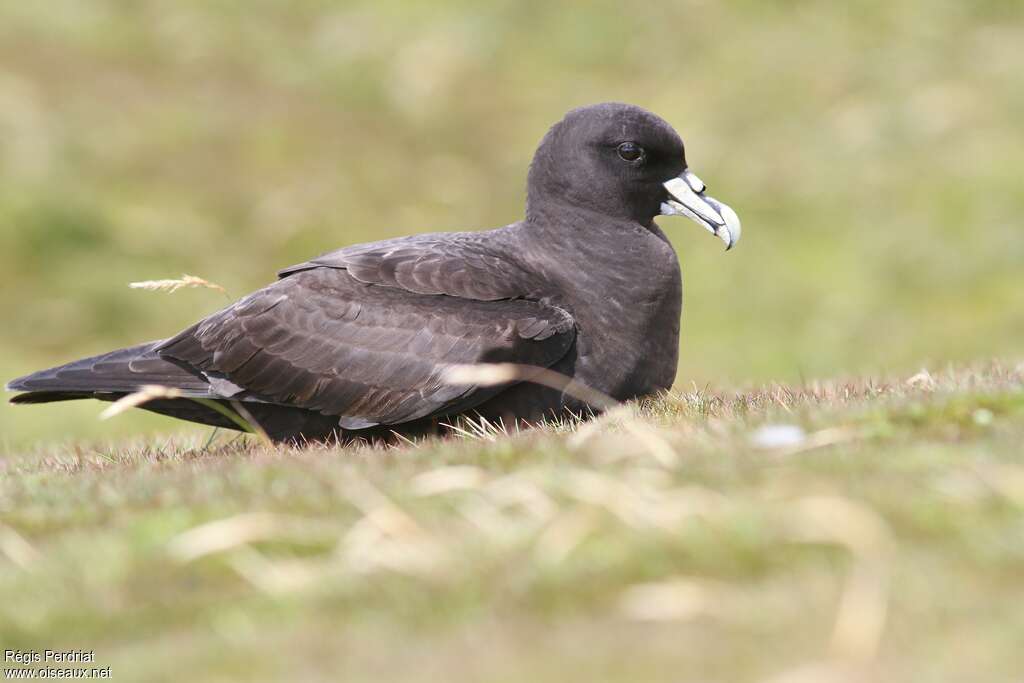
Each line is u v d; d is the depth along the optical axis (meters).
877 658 6.52
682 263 31.05
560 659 6.86
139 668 7.38
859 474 8.47
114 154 34.03
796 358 27.75
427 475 9.19
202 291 30.16
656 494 8.33
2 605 8.15
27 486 10.78
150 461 11.64
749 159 33.91
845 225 31.42
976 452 8.65
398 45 39.75
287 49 39.75
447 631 7.31
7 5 38.81
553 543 7.81
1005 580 7.06
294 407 12.47
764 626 6.91
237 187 34.09
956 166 32.25
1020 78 34.53
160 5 40.66
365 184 34.81
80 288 29.36
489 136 36.97
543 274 12.46
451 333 11.94
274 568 8.10
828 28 38.09
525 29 40.31
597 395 12.17
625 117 12.69
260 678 7.05
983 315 28.00
